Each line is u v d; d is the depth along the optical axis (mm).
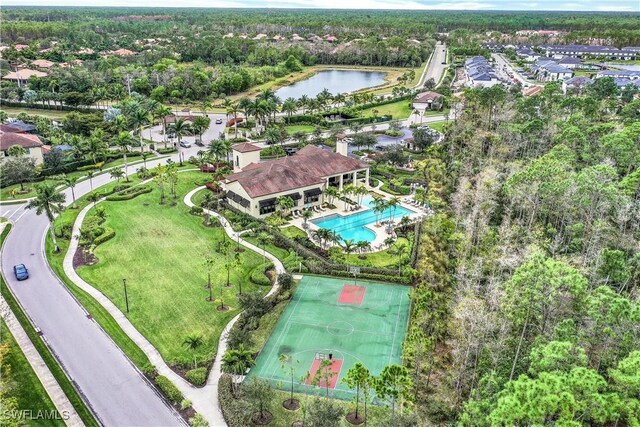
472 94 135250
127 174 129250
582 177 72062
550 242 74688
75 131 160375
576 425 35594
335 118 197500
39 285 77500
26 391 55688
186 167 136250
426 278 73812
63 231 95312
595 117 118500
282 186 105250
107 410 53375
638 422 38031
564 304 52156
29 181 122688
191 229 98312
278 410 53750
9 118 174750
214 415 52906
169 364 60688
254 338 65812
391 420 47844
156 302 73438
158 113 159250
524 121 120062
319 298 75562
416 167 132750
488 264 72062
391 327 68500
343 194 109562
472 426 42781
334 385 57406
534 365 44219
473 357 55156
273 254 88875
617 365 43312
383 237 96438
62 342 64125
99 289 76562
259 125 179500
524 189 79188
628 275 61188
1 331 65812
